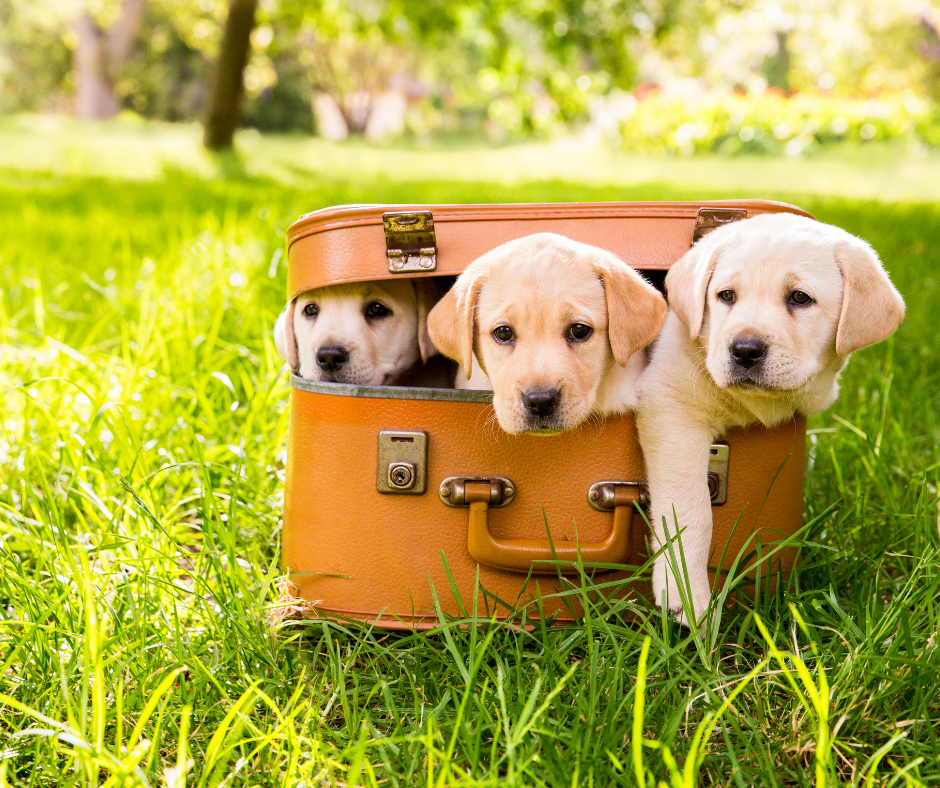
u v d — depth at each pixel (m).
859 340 1.81
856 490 2.49
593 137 20.27
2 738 1.60
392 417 1.95
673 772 1.25
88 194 8.21
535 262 1.87
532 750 1.44
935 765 1.47
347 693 1.69
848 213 7.36
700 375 1.91
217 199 7.84
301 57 32.34
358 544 1.99
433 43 13.16
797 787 1.49
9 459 2.68
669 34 12.42
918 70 25.19
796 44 26.44
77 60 28.02
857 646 1.69
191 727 1.62
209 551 2.06
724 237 1.90
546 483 1.96
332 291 2.32
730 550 2.02
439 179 12.05
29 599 1.88
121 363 3.27
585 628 1.84
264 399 2.92
